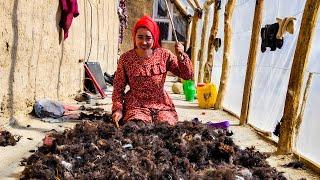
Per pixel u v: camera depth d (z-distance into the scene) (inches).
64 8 233.3
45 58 214.4
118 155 113.7
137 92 168.1
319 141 136.1
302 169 131.3
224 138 133.6
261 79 200.8
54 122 182.7
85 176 97.5
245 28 245.8
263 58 200.7
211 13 421.4
